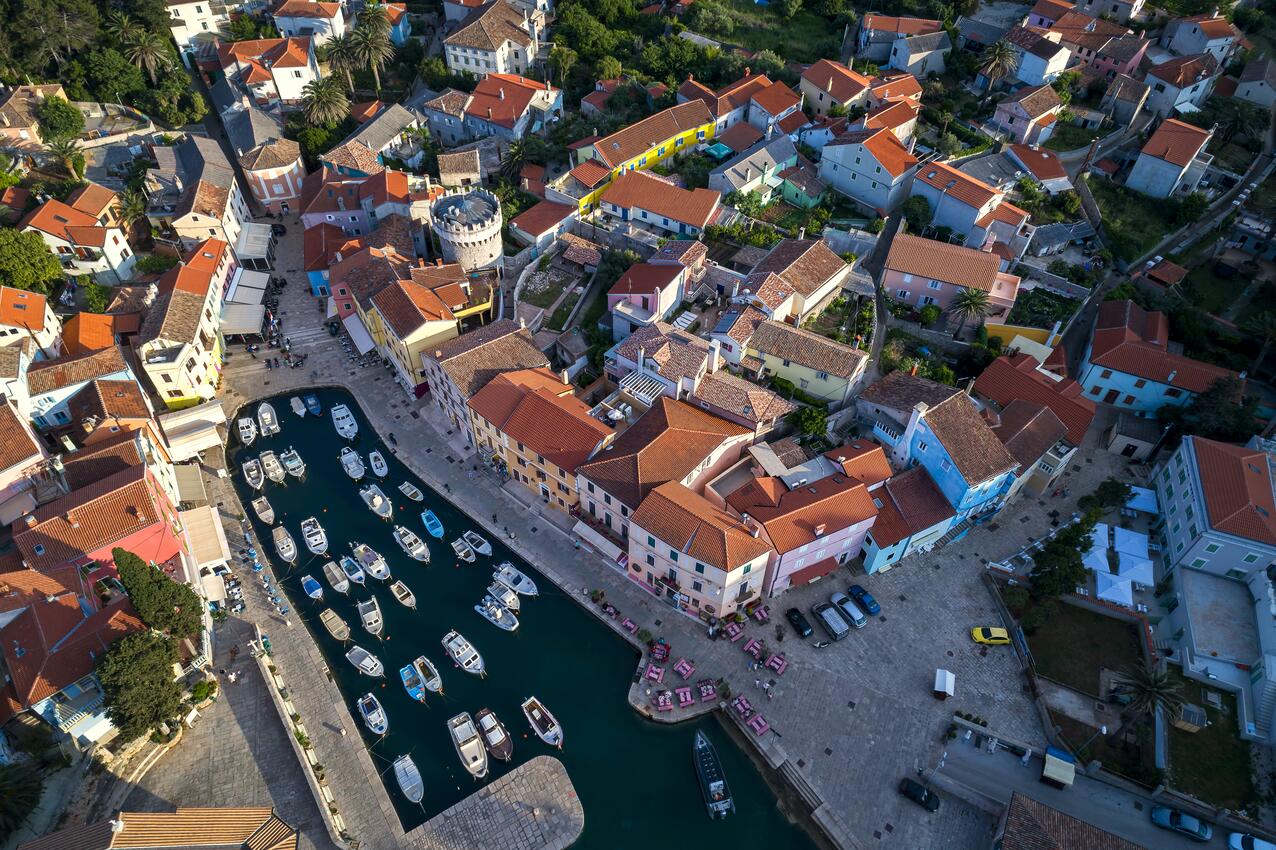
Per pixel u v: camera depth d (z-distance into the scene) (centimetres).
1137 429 9550
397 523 9238
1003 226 11281
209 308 10806
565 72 14775
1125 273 11538
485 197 11956
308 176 13712
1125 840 6116
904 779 6962
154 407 10050
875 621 8138
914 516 8456
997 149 12938
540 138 13412
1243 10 15388
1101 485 9025
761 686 7662
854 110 13275
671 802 7031
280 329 11619
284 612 8262
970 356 10206
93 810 6562
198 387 10188
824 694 7588
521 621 8319
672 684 7712
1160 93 13475
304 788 6862
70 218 11231
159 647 6669
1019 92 13225
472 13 15462
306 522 9150
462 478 9756
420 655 8006
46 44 13488
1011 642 7925
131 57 14175
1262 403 9662
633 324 10256
